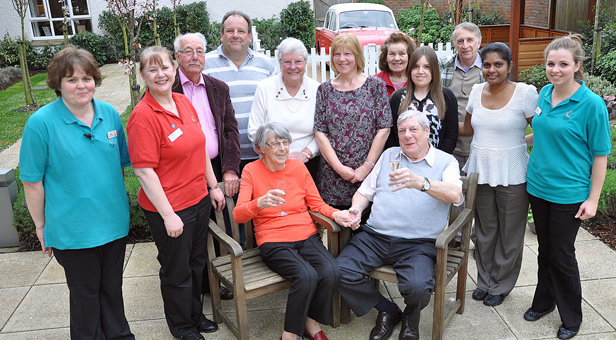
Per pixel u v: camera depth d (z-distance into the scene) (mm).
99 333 2695
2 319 3225
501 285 3252
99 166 2482
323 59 7590
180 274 2781
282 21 14742
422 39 14375
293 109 3299
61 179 2410
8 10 14289
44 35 15062
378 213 2984
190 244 2779
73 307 2613
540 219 2918
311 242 2941
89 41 13938
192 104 3062
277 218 2971
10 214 4172
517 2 8703
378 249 2920
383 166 3086
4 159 6559
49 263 3936
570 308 2891
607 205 4281
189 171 2688
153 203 2582
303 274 2688
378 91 3238
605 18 9945
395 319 3020
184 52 2988
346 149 3221
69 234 2443
